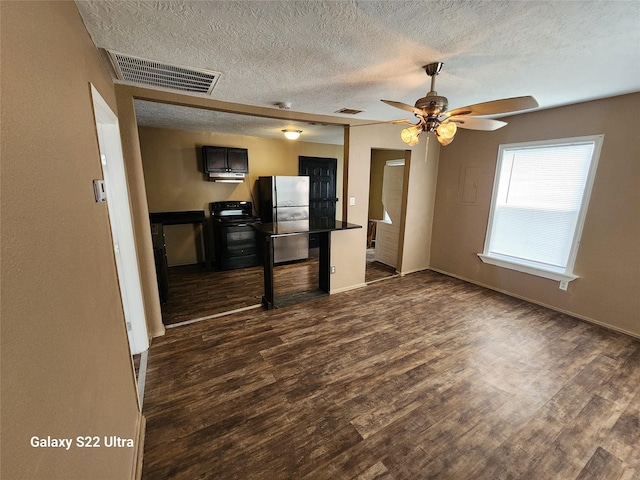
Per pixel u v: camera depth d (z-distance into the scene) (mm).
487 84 2311
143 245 2568
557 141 3107
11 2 618
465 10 1279
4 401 493
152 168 4637
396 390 2029
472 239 4133
